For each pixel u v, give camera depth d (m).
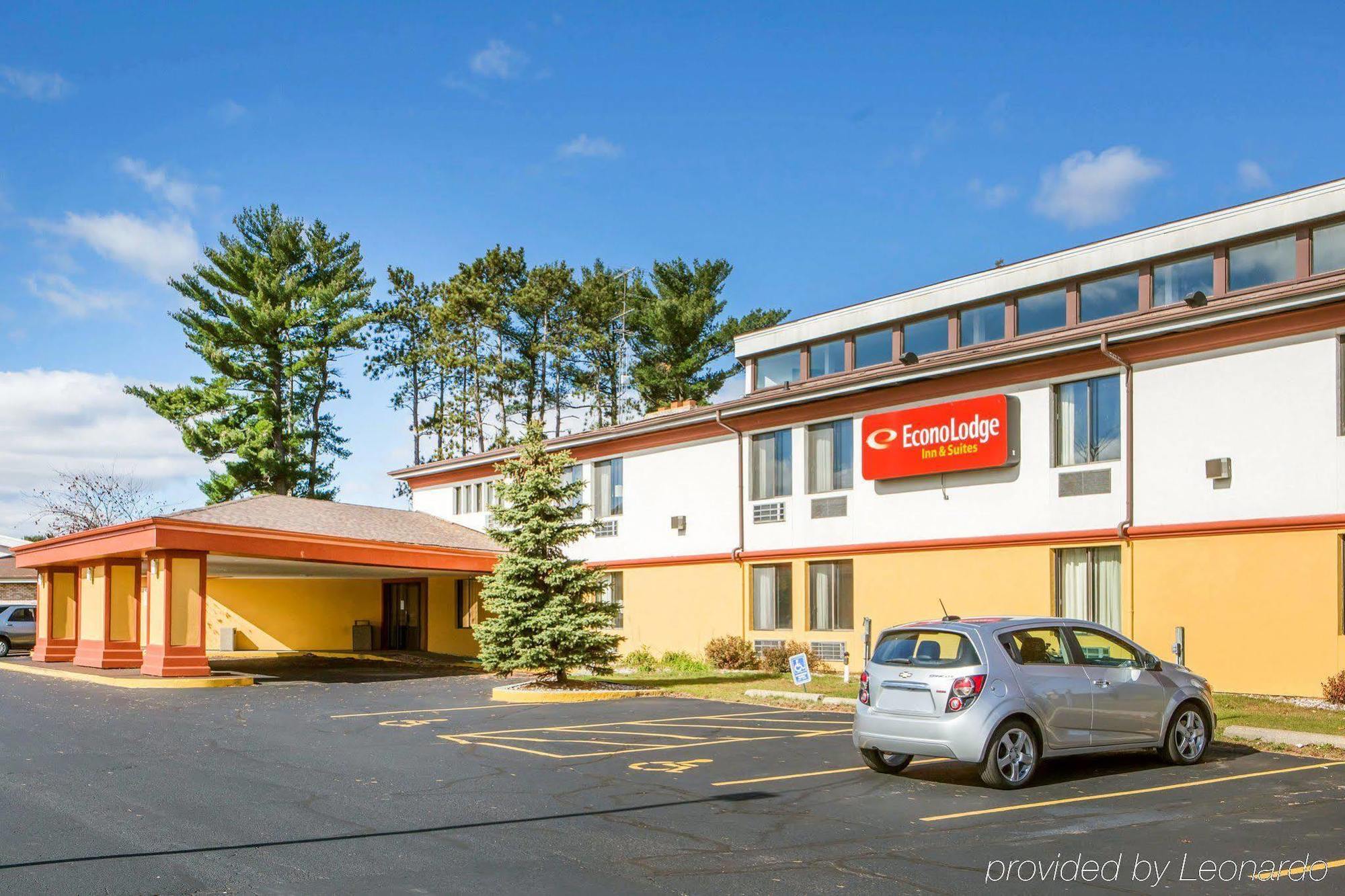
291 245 57.75
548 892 7.72
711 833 9.52
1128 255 23.27
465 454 61.03
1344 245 20.16
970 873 8.16
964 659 11.43
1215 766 12.58
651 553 31.53
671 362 57.62
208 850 8.91
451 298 59.88
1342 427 18.12
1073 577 21.84
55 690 24.02
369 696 22.39
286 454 56.62
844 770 12.62
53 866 8.41
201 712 19.25
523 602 22.91
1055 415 22.28
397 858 8.66
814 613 27.00
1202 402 19.95
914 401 24.88
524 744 14.98
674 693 22.23
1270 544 18.88
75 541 29.58
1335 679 17.55
